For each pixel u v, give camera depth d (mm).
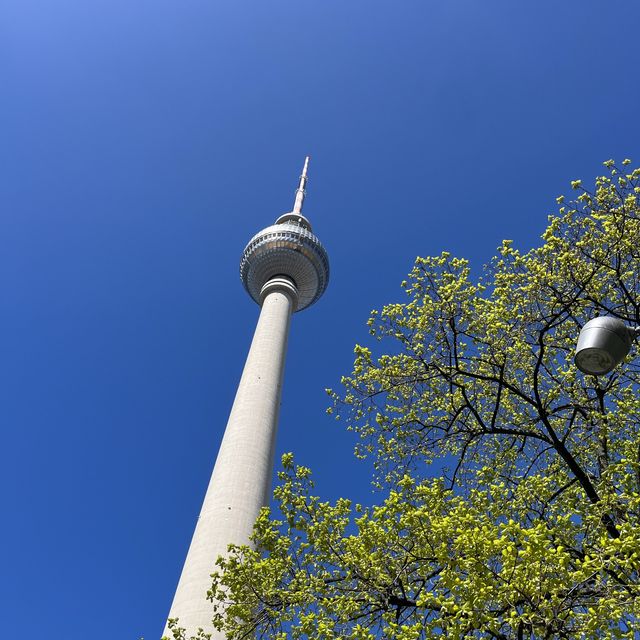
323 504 13352
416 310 18672
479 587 9273
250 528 32312
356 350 18688
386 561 11867
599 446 17094
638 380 17172
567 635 9258
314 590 12266
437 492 12891
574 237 17578
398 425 18812
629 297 16500
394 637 9883
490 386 18922
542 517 15039
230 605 12883
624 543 9391
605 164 17391
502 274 17953
